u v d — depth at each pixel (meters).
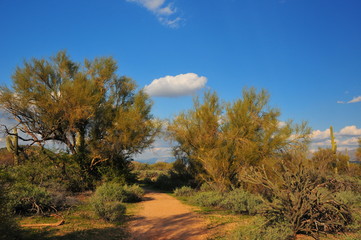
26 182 11.74
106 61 21.39
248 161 15.49
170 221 9.70
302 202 7.41
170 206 13.24
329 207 7.41
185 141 19.09
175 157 22.89
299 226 7.47
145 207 12.74
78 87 17.89
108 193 13.91
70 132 19.16
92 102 18.42
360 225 7.84
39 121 19.08
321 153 23.00
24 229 7.27
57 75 19.84
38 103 17.95
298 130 15.77
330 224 7.46
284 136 15.57
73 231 7.54
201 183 20.50
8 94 17.62
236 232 7.36
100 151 19.25
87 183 17.77
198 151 18.05
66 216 9.54
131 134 19.14
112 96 21.38
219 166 16.09
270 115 16.86
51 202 10.31
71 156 17.70
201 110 17.91
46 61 19.31
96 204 9.66
